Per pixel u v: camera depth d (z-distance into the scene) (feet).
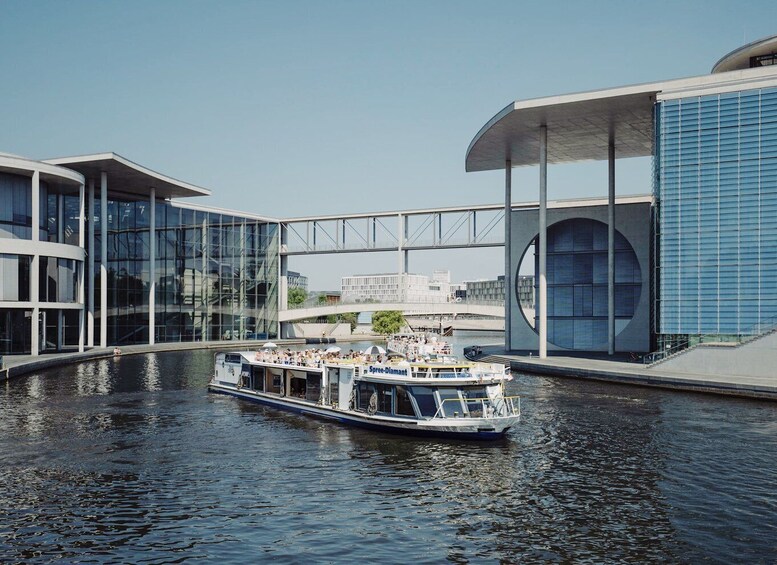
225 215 365.81
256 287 385.29
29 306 228.22
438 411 108.99
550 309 272.51
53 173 237.25
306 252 435.12
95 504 77.20
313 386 133.28
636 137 245.86
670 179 186.60
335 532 69.46
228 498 79.56
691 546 65.57
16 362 199.93
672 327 185.06
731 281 178.91
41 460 95.35
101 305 290.56
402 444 105.19
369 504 77.61
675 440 105.91
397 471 90.38
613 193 245.24
